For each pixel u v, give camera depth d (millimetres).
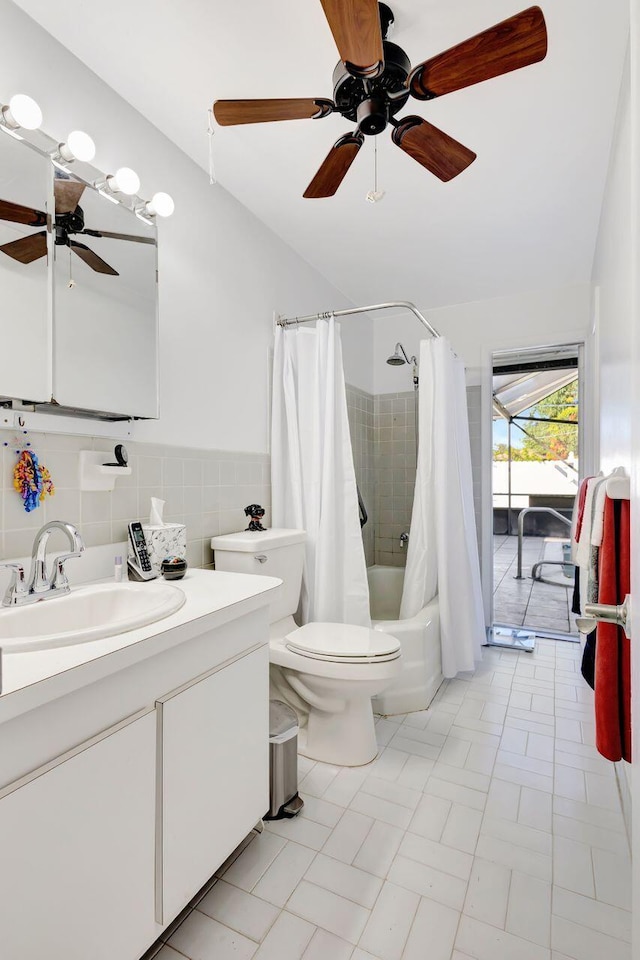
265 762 1445
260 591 1408
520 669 2854
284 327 2520
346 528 2377
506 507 4402
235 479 2213
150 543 1634
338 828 1542
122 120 1655
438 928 1197
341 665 1739
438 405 2654
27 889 785
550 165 2039
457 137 1876
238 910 1245
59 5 1319
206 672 1214
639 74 603
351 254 2844
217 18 1355
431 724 2203
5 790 755
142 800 1011
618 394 1678
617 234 1732
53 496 1408
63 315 1361
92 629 979
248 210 2355
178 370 1893
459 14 1366
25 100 1172
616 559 1070
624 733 1024
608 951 1137
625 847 1462
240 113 1353
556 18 1372
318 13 1337
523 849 1454
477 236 2646
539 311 3406
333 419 2348
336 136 1840
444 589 2590
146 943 1021
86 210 1438
